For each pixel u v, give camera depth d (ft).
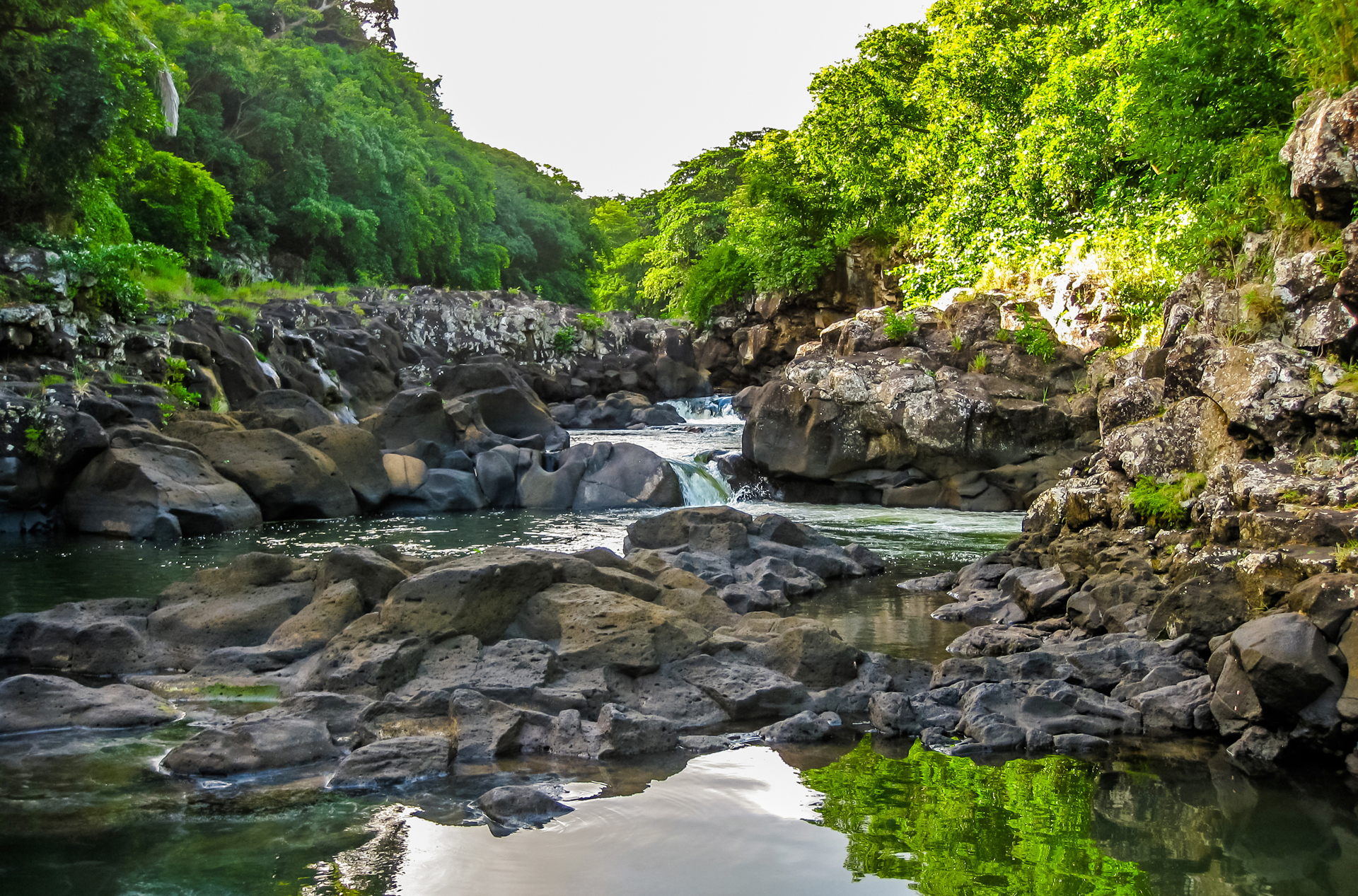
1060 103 69.15
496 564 24.48
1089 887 13.04
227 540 47.14
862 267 112.88
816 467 66.28
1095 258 63.72
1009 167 76.69
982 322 67.41
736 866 13.65
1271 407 28.25
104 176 93.15
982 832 14.96
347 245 169.37
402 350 115.96
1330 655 18.13
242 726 18.43
